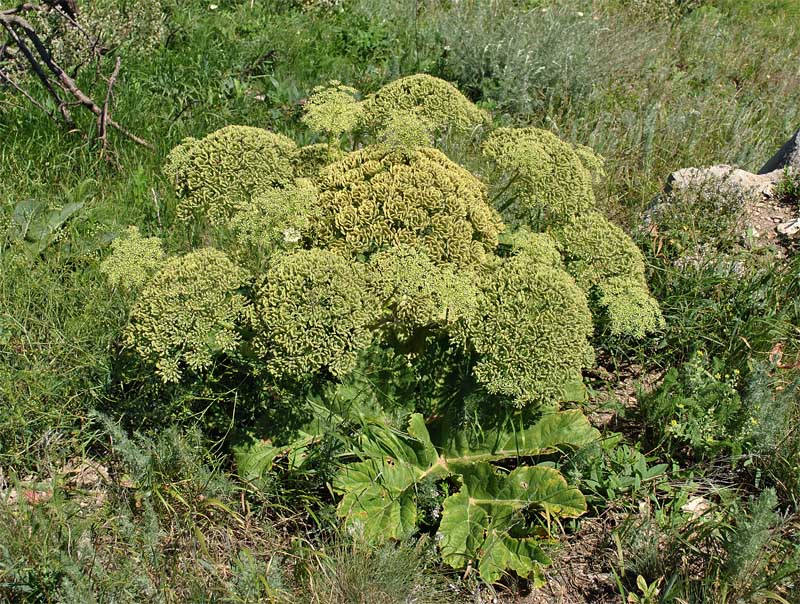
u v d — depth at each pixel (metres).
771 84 8.98
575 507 3.22
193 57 7.03
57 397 3.55
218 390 3.54
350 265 3.15
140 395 3.50
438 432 3.73
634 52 8.91
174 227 4.85
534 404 3.55
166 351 3.07
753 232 5.32
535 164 3.62
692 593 3.07
